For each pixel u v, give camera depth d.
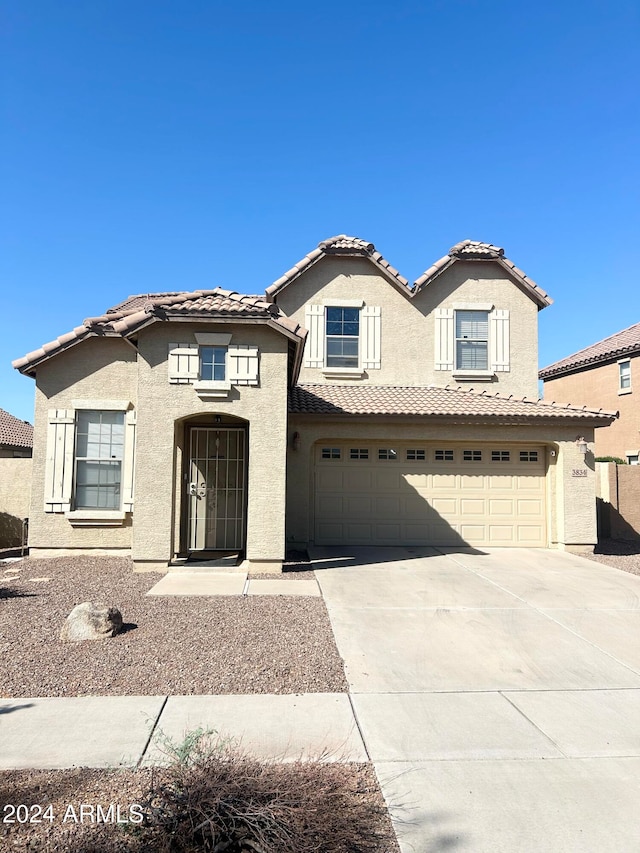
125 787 3.94
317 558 12.68
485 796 3.96
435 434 14.43
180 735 4.68
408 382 16.69
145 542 10.92
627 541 16.94
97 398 12.92
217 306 11.03
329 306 16.73
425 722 5.06
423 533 14.64
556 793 4.02
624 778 4.22
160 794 3.58
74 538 12.72
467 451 14.90
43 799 3.81
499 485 14.89
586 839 3.55
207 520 12.57
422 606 8.84
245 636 7.20
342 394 15.32
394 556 13.12
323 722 5.01
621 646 7.21
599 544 16.08
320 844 3.35
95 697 5.41
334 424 14.19
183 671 6.08
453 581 10.60
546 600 9.34
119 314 12.97
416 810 3.79
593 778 4.21
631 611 8.78
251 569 10.98
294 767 4.08
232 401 11.15
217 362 11.29
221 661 6.38
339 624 7.84
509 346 17.00
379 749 4.57
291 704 5.36
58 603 8.55
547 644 7.24
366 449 14.70
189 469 12.62
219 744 4.38
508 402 15.27
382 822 3.66
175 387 11.14
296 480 13.98
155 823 3.46
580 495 14.48
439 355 16.78
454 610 8.66
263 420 11.16
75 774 4.10
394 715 5.19
